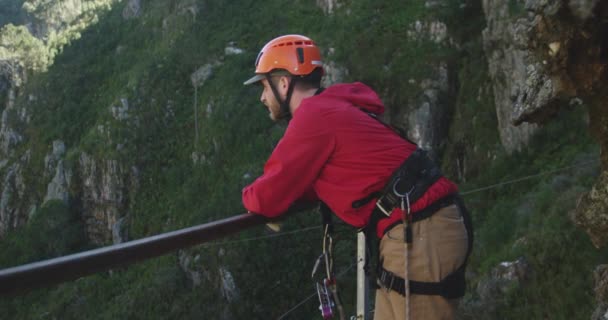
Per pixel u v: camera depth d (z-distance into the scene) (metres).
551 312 20.33
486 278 23.86
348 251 36.91
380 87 59.12
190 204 74.12
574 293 19.62
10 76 116.19
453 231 2.38
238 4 91.56
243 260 54.91
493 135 44.78
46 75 109.69
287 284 53.66
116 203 86.06
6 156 107.69
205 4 92.56
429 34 59.88
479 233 32.34
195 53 86.81
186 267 60.31
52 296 70.94
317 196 2.77
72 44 116.06
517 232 26.73
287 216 2.74
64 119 102.69
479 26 56.25
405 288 2.29
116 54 107.38
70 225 90.50
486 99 48.00
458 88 55.53
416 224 2.37
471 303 22.97
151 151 85.38
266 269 54.19
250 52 82.62
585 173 26.27
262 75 2.75
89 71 107.56
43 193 99.44
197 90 84.69
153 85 88.94
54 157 98.88
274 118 2.82
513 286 22.06
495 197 36.69
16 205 102.06
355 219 2.50
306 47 2.71
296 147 2.43
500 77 40.56
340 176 2.45
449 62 56.41
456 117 51.38
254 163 68.00
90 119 100.75
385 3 66.44
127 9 113.12
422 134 54.78
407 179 2.38
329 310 2.49
